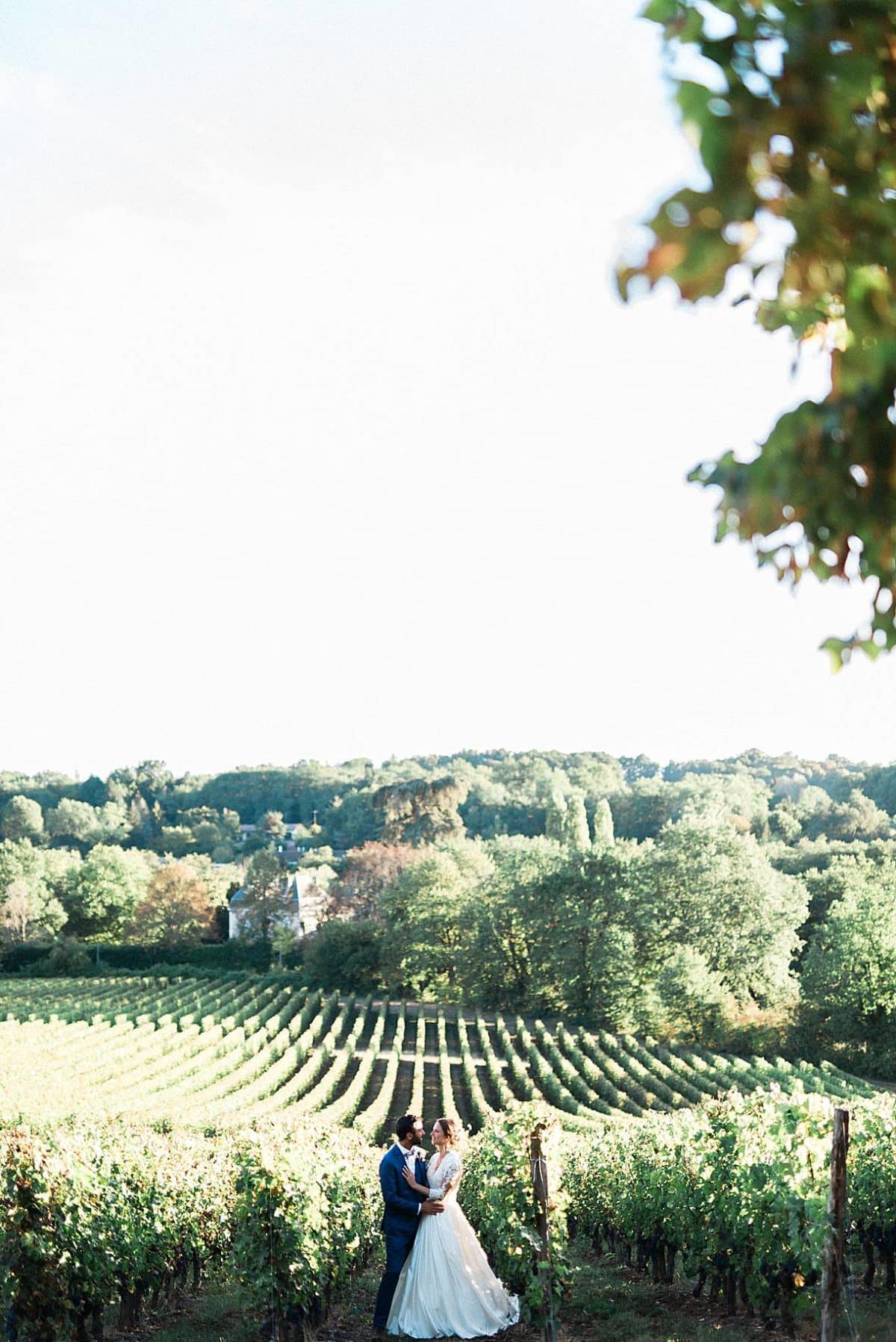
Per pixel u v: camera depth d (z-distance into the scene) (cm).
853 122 132
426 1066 4806
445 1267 945
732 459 158
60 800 14962
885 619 164
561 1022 5519
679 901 5284
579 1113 3591
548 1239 951
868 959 4409
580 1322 1068
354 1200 1361
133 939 8606
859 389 144
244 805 15662
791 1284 946
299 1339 1030
